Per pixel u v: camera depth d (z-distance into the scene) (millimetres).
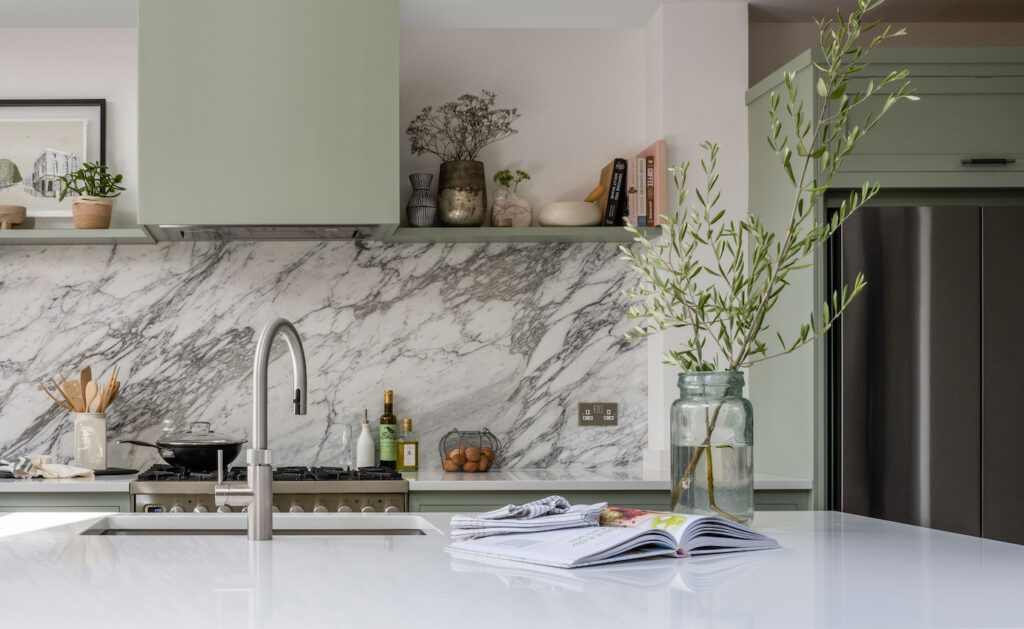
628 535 1463
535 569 1377
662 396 3820
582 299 4043
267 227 3494
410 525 2070
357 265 3980
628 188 3809
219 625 1000
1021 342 3389
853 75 3416
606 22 4039
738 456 1735
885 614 1066
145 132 3338
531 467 3982
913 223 3398
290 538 1736
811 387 3389
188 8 3363
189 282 3924
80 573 1344
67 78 3955
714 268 3797
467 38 4082
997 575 1336
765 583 1261
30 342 3867
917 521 3359
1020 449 3383
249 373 3914
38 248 3887
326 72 3400
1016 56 3441
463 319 4008
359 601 1133
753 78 4082
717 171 3838
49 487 3213
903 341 3381
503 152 4078
